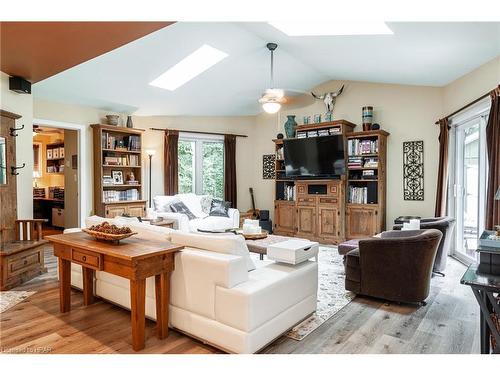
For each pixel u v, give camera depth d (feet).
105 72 16.03
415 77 16.96
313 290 9.64
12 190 13.20
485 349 6.70
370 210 19.12
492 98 11.81
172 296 8.55
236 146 25.45
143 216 20.88
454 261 15.80
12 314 9.71
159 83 18.33
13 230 13.24
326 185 20.90
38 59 11.33
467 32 10.81
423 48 12.81
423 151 18.45
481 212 14.10
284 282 8.27
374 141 19.13
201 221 20.12
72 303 10.61
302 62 18.08
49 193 26.99
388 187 19.66
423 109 18.45
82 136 19.26
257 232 14.08
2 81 12.86
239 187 25.61
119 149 20.04
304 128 21.30
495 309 6.24
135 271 7.53
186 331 8.24
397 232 12.31
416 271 10.20
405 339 8.33
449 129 16.53
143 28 9.12
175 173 22.93
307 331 8.75
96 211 19.66
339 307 10.41
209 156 25.08
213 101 22.00
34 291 11.64
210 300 7.73
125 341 8.16
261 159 25.62
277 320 8.05
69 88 16.96
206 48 16.31
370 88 20.25
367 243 10.81
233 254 8.00
